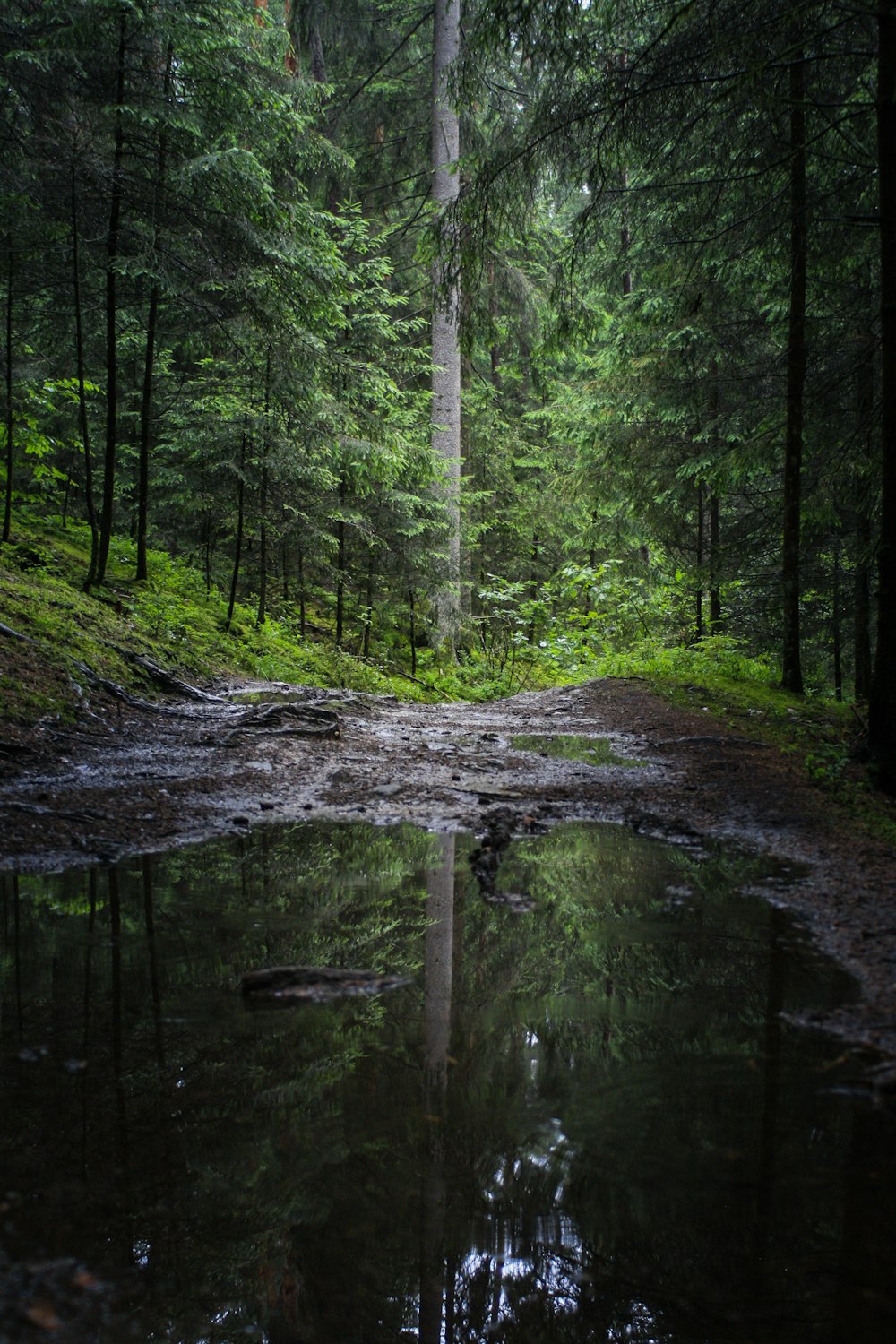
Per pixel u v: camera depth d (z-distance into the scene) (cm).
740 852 486
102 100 1090
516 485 2480
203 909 384
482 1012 289
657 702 1138
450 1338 160
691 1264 176
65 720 720
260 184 1055
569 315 1041
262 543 1505
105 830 499
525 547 2653
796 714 1028
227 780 638
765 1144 213
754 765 732
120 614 1117
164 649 1055
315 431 1367
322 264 1166
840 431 1195
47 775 591
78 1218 182
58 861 445
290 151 1359
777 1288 169
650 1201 192
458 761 769
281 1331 157
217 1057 254
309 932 361
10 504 1207
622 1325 163
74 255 1064
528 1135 216
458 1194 192
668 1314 164
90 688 809
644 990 306
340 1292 169
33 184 1070
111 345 1126
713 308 1384
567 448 2400
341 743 824
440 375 1931
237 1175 197
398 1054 260
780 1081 245
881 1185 197
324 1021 281
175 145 1116
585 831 541
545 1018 285
